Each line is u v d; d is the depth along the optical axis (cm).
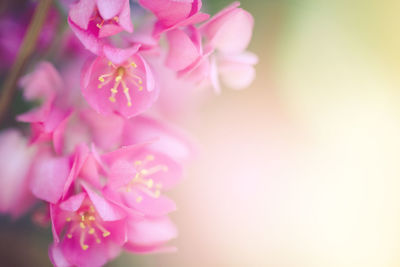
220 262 34
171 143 27
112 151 26
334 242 36
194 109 30
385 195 37
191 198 33
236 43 27
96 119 26
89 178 25
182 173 27
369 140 36
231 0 31
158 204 26
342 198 36
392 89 35
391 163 36
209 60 26
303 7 34
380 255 36
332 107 35
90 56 25
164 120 29
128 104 26
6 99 27
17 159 27
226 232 34
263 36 33
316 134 35
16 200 28
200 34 26
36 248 31
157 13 25
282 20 33
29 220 31
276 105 34
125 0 25
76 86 27
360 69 35
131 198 26
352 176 36
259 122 33
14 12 29
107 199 25
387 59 35
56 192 25
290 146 34
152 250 26
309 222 35
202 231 33
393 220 37
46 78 26
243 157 33
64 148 26
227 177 33
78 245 26
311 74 34
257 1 33
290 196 35
